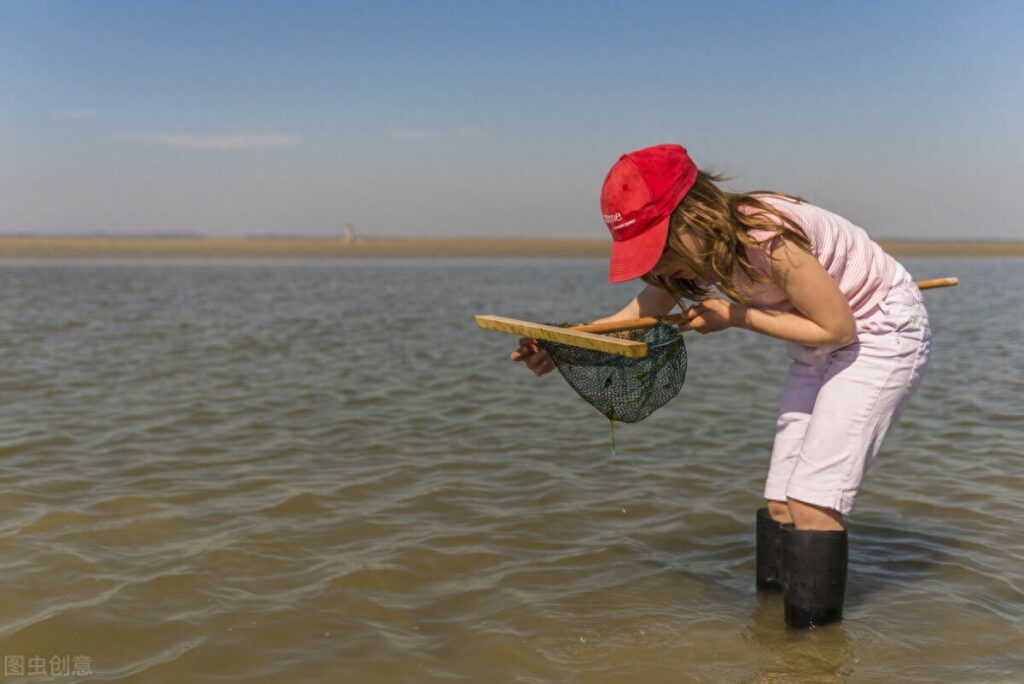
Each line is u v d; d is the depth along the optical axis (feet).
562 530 14.56
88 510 14.98
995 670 10.13
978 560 13.29
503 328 10.50
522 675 10.07
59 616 11.18
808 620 11.04
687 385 26.96
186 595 11.89
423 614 11.57
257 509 15.19
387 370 28.78
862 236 10.41
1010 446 19.43
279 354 31.83
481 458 18.56
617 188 9.54
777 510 11.89
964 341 37.37
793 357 11.57
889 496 16.15
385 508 15.40
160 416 21.83
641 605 11.86
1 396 23.86
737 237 9.41
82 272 76.07
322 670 10.11
